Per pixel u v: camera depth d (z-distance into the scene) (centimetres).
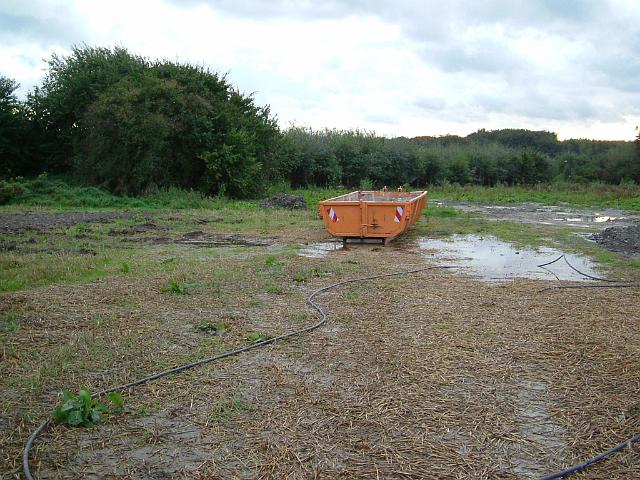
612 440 420
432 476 375
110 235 1556
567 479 373
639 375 538
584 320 723
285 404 477
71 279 947
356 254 1291
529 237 1630
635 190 3962
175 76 2942
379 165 4478
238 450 405
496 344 626
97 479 371
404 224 1449
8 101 3247
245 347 615
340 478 372
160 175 2800
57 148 3384
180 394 496
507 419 452
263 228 1773
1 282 900
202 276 966
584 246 1453
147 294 835
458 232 1734
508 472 379
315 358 586
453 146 5447
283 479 371
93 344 613
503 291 894
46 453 400
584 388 511
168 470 381
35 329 663
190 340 638
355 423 444
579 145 7094
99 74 3188
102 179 2866
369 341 637
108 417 454
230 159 2825
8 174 3225
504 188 4456
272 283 923
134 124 2664
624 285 949
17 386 505
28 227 1625
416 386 513
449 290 898
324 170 4116
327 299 832
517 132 7356
